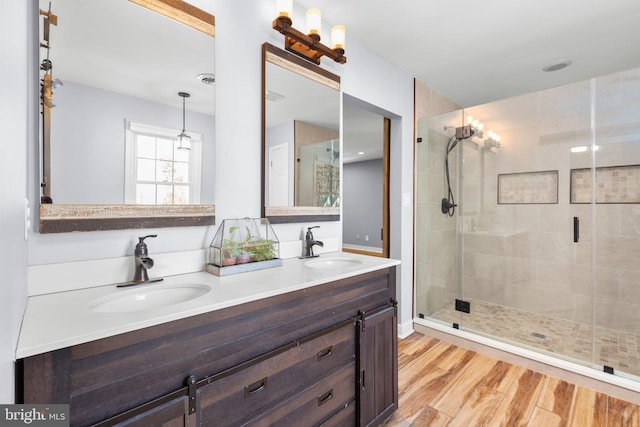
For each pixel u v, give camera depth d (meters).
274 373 1.08
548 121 2.77
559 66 2.67
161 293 1.15
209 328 0.91
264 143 1.64
